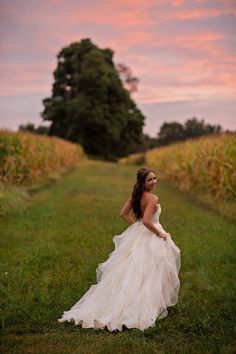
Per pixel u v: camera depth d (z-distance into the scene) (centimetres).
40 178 2162
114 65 6744
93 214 1316
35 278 719
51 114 6181
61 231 1069
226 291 665
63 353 466
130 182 2434
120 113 6084
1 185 1537
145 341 495
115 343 488
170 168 2480
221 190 1502
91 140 6081
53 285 684
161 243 582
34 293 642
